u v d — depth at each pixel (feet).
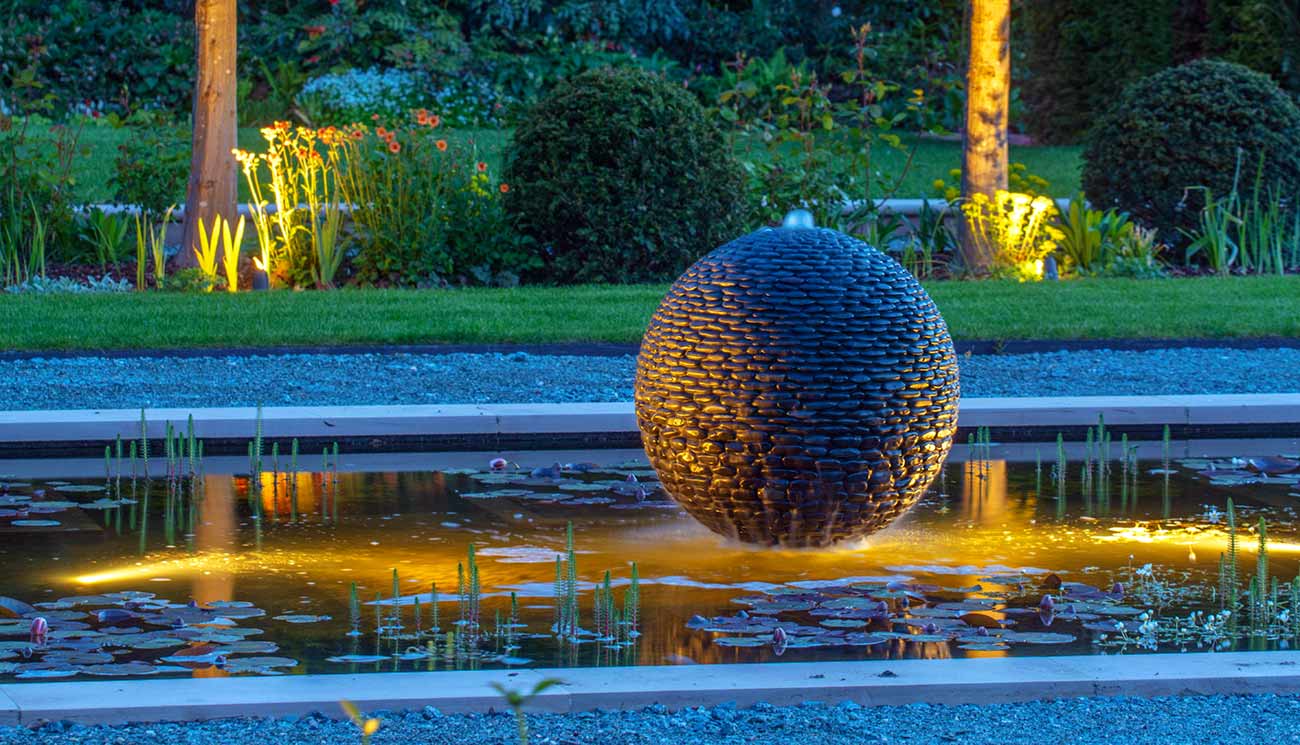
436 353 35.35
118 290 44.14
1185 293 42.91
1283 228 51.57
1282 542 21.07
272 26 77.87
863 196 53.62
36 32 75.10
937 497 23.88
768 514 19.36
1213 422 28.91
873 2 82.28
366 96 72.23
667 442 19.48
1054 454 27.50
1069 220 50.37
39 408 28.84
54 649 15.57
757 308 18.88
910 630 16.60
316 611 17.28
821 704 14.05
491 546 20.52
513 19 78.28
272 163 46.16
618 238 46.32
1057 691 14.30
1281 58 63.93
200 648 15.76
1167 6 68.23
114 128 65.67
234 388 30.96
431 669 15.17
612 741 12.96
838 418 18.85
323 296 41.55
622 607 17.56
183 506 22.85
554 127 46.26
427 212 46.93
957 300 41.42
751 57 81.10
